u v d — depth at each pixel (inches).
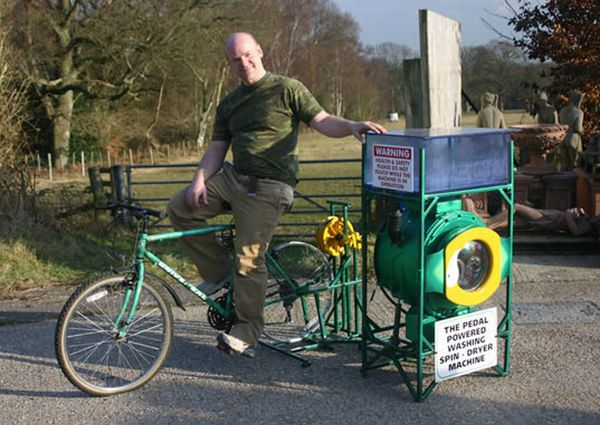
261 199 171.2
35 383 173.5
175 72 1261.1
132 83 1111.0
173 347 195.2
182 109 1402.6
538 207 339.3
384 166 159.2
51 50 1023.6
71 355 183.3
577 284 251.6
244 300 171.8
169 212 178.5
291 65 2001.7
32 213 334.3
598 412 151.3
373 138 161.6
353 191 698.8
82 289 160.7
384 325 212.5
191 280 265.3
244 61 168.6
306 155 1250.6
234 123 174.4
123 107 1257.4
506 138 160.7
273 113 171.0
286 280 190.2
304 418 151.3
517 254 291.7
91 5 1012.5
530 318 215.2
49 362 187.2
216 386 169.5
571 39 478.0
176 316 222.8
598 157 301.9
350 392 164.1
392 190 158.4
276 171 172.1
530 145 327.3
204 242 178.7
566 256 288.5
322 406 156.9
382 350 169.5
